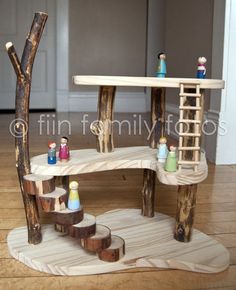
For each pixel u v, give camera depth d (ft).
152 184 4.50
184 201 3.83
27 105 3.62
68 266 3.34
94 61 15.29
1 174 6.59
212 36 7.86
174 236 3.97
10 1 14.67
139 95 15.72
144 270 3.47
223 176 6.76
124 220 4.46
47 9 14.98
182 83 3.66
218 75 7.49
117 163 3.94
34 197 3.72
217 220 4.65
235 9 7.20
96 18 15.02
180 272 3.45
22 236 3.98
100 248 3.42
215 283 3.28
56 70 15.20
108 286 3.20
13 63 3.46
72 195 3.53
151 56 15.16
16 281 3.25
